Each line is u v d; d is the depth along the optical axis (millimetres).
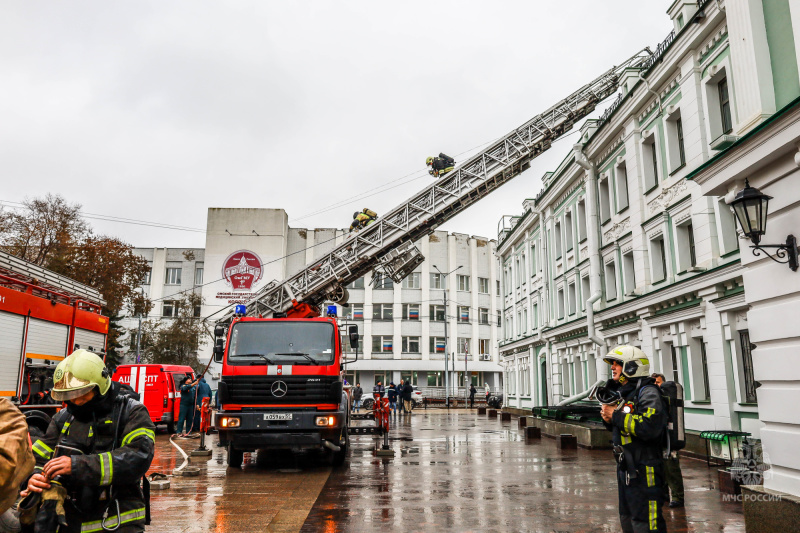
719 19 12477
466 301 60531
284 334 10984
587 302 19828
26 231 30859
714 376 12609
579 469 11141
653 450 4441
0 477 2430
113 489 3299
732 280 11898
